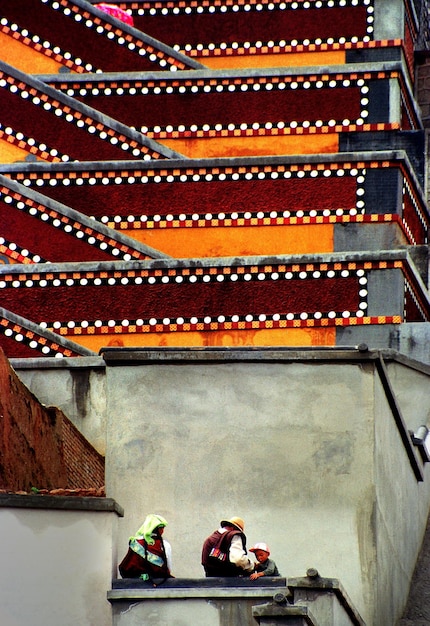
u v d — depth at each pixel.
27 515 26.86
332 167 45.16
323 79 47.91
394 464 31.73
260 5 50.28
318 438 30.20
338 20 49.66
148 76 48.53
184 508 30.09
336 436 30.17
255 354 30.58
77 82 48.81
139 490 30.17
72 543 26.94
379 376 30.78
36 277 43.12
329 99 47.78
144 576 26.91
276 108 47.97
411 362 36.41
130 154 46.97
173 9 50.72
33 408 31.31
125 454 30.33
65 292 43.00
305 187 45.16
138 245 44.09
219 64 50.31
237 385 30.50
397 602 31.20
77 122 47.03
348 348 32.50
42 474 31.56
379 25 49.41
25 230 44.06
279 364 30.53
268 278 42.88
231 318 42.75
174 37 50.59
